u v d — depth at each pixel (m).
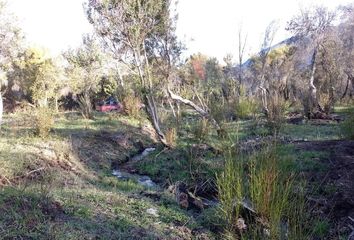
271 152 4.11
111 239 3.59
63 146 6.86
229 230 3.82
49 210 3.89
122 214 4.29
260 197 3.68
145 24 7.97
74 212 4.01
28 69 15.74
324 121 11.47
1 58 16.05
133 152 8.55
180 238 3.88
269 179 3.62
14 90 17.19
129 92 12.37
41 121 7.66
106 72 15.92
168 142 7.91
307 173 5.35
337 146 6.53
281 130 8.88
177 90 10.30
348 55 19.70
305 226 3.46
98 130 9.42
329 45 17.78
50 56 16.80
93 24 8.05
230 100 13.34
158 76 8.65
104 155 7.65
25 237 3.31
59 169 5.90
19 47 16.05
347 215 4.22
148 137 9.82
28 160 5.70
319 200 4.53
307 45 18.64
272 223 3.29
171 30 8.52
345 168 5.39
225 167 4.20
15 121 9.47
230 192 3.90
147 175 6.80
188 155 6.82
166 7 8.20
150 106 8.02
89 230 3.69
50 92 15.19
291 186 3.80
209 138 7.73
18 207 3.78
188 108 13.88
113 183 5.88
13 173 5.14
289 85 19.27
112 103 16.84
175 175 6.41
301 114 12.75
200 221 4.38
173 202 5.02
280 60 20.22
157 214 4.49
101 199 4.70
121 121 10.91
